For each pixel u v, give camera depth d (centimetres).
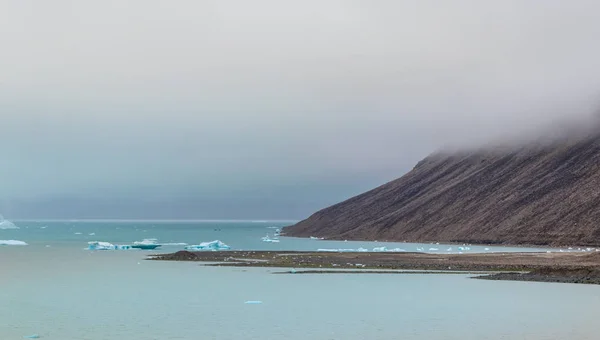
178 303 6769
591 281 8281
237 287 8094
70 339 4944
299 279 8956
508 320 5694
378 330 5297
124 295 7419
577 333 5144
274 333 5172
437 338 4975
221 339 4938
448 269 10162
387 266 10725
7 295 7469
